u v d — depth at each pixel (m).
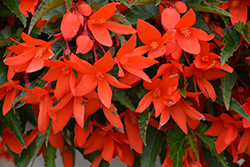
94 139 0.58
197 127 0.58
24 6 0.54
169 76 0.54
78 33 0.52
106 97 0.50
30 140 0.58
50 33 0.54
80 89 0.50
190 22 0.52
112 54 0.55
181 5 0.53
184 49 0.52
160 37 0.52
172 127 0.58
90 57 0.53
